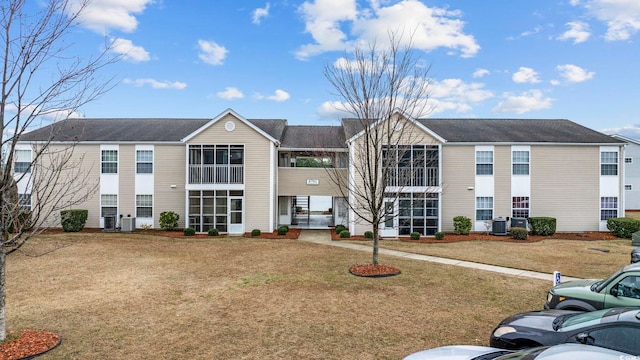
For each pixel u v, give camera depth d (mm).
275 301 8781
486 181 21516
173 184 22531
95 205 22516
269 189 21609
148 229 22094
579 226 21672
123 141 22391
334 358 5816
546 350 3721
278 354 5961
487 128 23734
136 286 10125
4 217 6246
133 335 6730
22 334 6531
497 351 4648
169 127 24797
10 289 9789
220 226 21703
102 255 14430
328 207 31422
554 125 24656
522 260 14023
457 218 20578
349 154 19922
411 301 8797
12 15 6117
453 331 6965
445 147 21406
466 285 10281
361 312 8008
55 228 21719
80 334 6754
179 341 6477
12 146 6148
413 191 20125
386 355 5930
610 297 6383
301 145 23109
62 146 20953
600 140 21719
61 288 9898
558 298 6980
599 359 3418
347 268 12266
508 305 8547
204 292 9547
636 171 34625
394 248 16547
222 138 21547
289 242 18234
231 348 6191
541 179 21641
